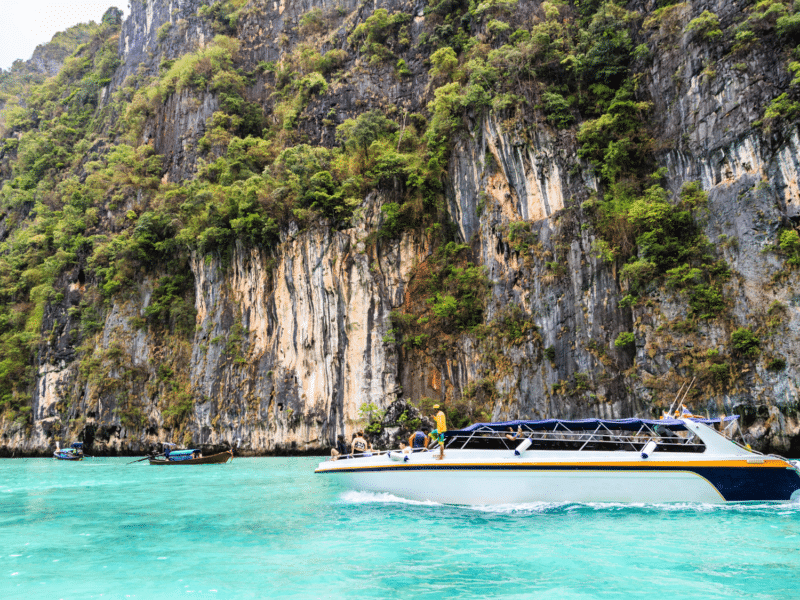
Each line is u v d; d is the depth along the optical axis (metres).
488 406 42.47
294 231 51.38
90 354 59.91
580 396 38.91
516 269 44.25
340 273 48.84
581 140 43.91
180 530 13.04
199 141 67.00
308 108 64.69
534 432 15.90
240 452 49.47
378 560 9.82
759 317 33.31
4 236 82.06
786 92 35.97
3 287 73.06
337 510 15.31
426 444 16.86
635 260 39.22
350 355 47.28
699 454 14.83
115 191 69.62
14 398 64.50
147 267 61.41
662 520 13.08
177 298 58.34
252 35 76.62
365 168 52.94
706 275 36.09
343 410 46.28
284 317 51.12
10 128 95.88
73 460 48.88
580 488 14.84
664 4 45.34
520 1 53.28
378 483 16.44
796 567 9.23
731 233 35.88
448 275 48.03
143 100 74.12
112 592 8.22
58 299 65.38
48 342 63.53
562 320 41.03
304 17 73.50
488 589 8.16
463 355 45.09
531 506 14.80
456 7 59.47
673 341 35.62
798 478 14.68
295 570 9.26
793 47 36.88
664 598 7.75
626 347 38.31
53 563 9.98
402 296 48.56
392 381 45.50
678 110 41.28
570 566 9.32
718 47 39.66
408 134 54.84
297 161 53.97
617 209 41.16
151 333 57.94
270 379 50.03
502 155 46.69
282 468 32.72
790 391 31.11
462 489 15.21
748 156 36.41
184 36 80.25
